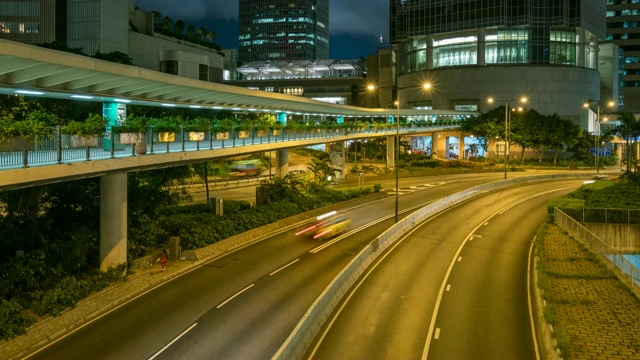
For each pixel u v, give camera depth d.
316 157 112.19
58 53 20.56
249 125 42.16
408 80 143.50
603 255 35.62
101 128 25.30
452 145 127.00
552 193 67.38
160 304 27.47
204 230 38.22
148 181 39.50
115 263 29.77
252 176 84.19
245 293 29.17
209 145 35.72
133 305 27.38
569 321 24.97
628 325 24.45
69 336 23.44
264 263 35.38
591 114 131.00
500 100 128.25
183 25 128.25
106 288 27.95
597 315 25.70
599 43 152.12
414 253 38.72
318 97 174.00
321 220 49.44
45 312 24.12
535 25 127.25
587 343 22.53
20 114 29.72
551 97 127.25
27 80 22.58
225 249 38.44
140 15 111.44
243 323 24.81
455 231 46.50
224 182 75.81
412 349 22.31
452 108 133.25
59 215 31.97
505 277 32.78
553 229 45.59
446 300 28.45
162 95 33.47
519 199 63.19
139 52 105.12
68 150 23.50
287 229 46.12
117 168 26.62
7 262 26.03
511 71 127.56
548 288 28.41
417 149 129.12
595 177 83.00
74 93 25.98
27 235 29.56
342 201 58.84
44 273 25.98
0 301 23.36
